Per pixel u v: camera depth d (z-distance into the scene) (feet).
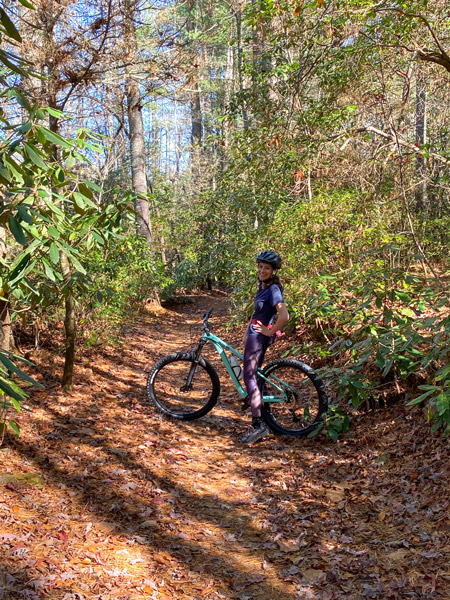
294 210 27.50
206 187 86.12
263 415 17.33
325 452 15.37
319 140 25.85
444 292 14.40
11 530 10.66
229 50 78.02
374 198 25.80
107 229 13.58
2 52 6.52
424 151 24.50
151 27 25.21
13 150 8.03
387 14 24.86
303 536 11.18
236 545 11.08
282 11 23.49
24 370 21.99
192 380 19.12
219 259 43.21
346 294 19.49
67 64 21.63
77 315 26.96
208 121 90.33
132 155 59.72
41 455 14.62
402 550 10.13
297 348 17.78
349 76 25.63
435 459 12.89
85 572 9.58
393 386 16.96
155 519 11.91
